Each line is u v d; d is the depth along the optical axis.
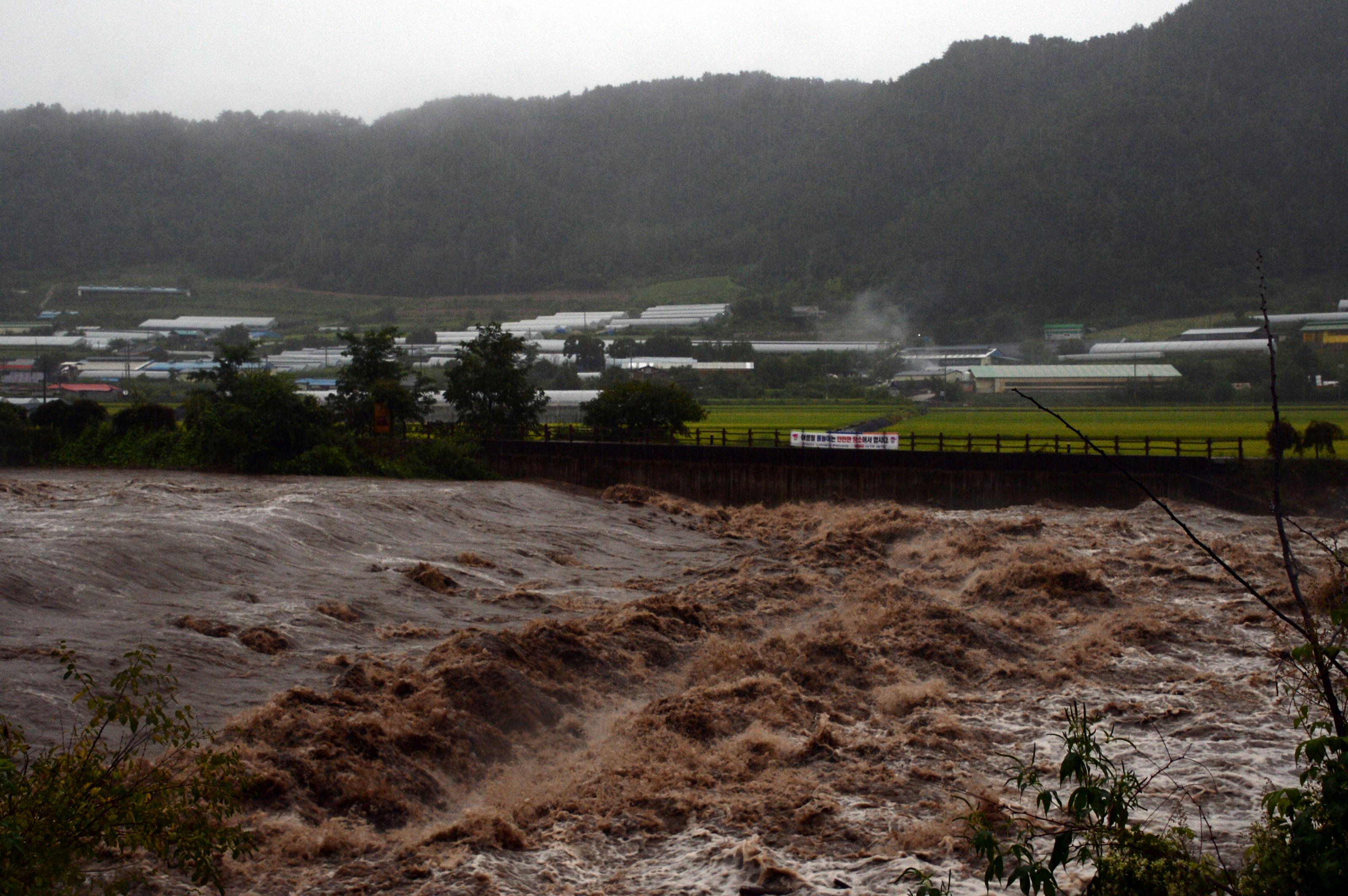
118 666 20.39
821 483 57.00
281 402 62.75
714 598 31.72
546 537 44.12
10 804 8.71
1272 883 8.11
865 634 27.62
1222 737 20.42
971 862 14.91
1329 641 8.14
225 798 10.05
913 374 148.25
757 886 14.18
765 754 19.39
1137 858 8.87
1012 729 21.28
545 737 19.86
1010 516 50.44
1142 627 28.08
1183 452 60.47
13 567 25.84
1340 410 93.06
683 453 61.12
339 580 31.19
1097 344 168.88
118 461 66.31
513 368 77.31
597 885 14.30
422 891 13.71
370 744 17.31
